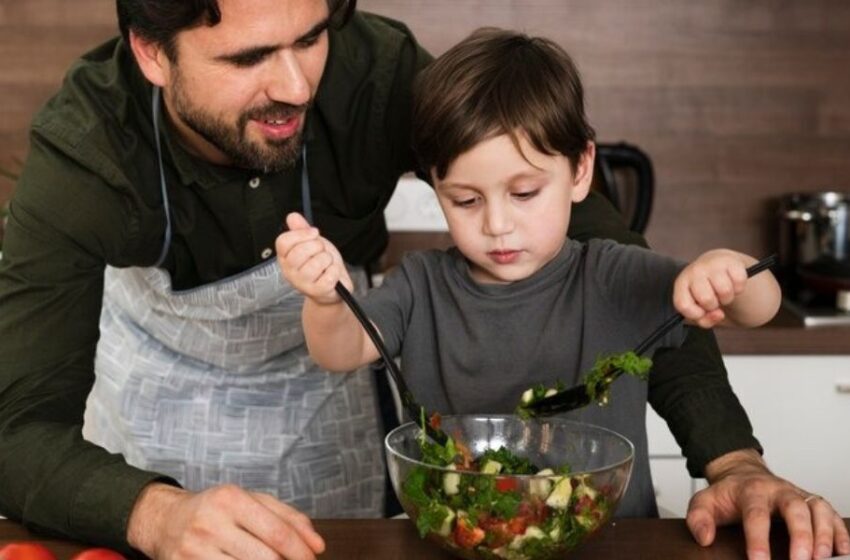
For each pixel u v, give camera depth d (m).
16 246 1.69
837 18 3.13
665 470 2.81
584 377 1.53
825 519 1.42
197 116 1.61
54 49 3.10
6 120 3.12
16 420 1.60
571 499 1.30
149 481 1.48
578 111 1.61
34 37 3.10
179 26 1.52
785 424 2.79
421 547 1.45
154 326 2.08
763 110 3.16
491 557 1.31
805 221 2.91
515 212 1.57
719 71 3.15
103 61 1.90
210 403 2.09
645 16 3.12
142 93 1.76
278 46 1.53
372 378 2.18
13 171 3.13
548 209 1.59
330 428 2.13
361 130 1.88
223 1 1.49
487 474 1.30
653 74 3.14
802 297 2.99
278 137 1.62
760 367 2.77
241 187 1.82
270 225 1.88
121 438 2.14
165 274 1.93
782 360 2.77
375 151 1.90
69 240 1.69
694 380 1.69
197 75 1.57
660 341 1.64
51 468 1.52
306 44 1.57
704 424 1.65
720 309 1.45
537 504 1.29
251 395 2.10
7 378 1.64
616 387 1.65
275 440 2.10
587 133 1.64
